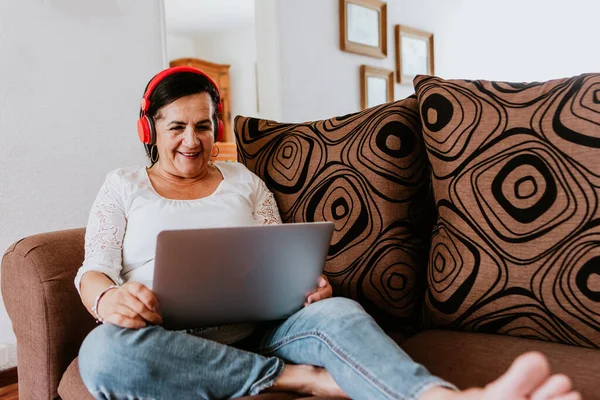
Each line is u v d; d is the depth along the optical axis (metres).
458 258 1.18
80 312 1.16
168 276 0.91
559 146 1.11
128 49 2.30
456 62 4.89
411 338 1.21
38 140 2.04
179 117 1.28
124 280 1.23
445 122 1.25
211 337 1.14
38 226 2.06
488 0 5.00
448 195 1.22
